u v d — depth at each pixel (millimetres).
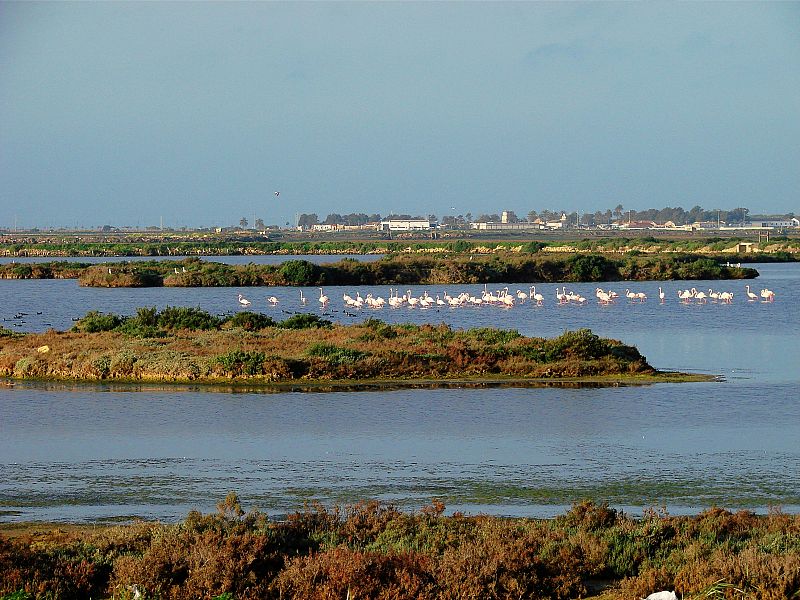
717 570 53656
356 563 53031
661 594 51031
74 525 70625
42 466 89875
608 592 54062
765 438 100875
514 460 91500
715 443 98562
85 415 113500
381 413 114188
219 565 53969
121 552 58312
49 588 52781
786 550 56219
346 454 94125
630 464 89938
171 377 138125
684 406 118500
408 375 140500
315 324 189125
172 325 187750
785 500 77938
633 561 57875
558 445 97750
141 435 103062
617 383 135375
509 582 52594
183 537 58406
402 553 55812
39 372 143250
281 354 147000
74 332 185125
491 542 57656
